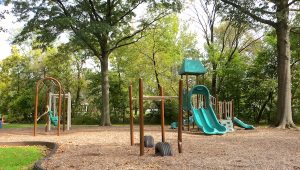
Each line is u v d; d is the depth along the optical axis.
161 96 9.55
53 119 18.09
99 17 24.84
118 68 35.97
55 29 22.70
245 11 20.05
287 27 20.70
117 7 25.41
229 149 9.97
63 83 38.34
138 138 13.63
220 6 20.66
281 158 8.24
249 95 32.22
